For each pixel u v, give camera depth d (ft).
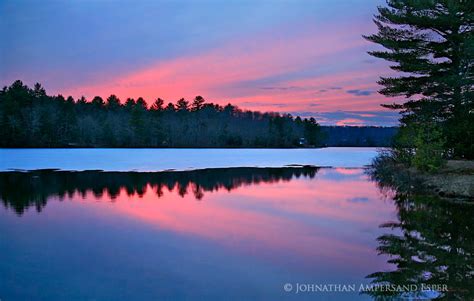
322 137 513.45
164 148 373.81
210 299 22.70
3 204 54.29
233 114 493.77
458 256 29.99
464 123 77.41
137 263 28.84
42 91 374.22
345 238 35.65
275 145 440.45
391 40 89.15
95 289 24.04
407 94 92.48
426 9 82.53
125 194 64.75
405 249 31.89
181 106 452.35
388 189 69.97
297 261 29.30
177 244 33.91
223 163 149.28
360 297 22.77
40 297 22.88
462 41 79.41
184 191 68.64
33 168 118.21
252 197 61.62
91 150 287.07
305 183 81.05
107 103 451.12
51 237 36.14
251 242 34.53
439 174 67.82
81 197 61.05
